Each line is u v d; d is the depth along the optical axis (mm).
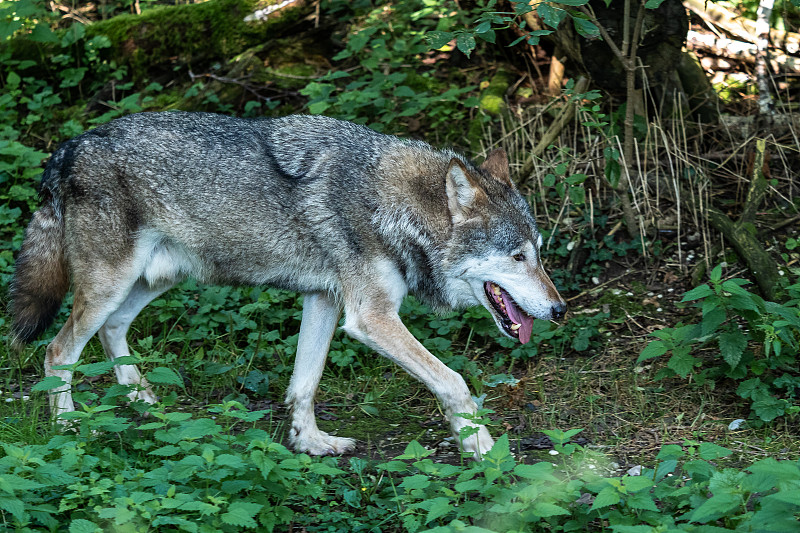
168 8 8039
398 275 4469
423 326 5770
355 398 5258
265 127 4648
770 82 7242
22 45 8164
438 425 4871
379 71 7688
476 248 4414
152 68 8086
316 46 8062
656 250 6207
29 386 5195
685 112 6867
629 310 5832
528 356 5465
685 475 3951
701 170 6520
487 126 7125
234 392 5184
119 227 4547
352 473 4160
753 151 6492
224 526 3207
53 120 7848
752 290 5816
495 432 4703
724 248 6125
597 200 6559
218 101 7492
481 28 4832
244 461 3426
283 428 4836
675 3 6297
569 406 4957
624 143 6543
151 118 4684
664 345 4805
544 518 3342
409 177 4453
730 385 4902
